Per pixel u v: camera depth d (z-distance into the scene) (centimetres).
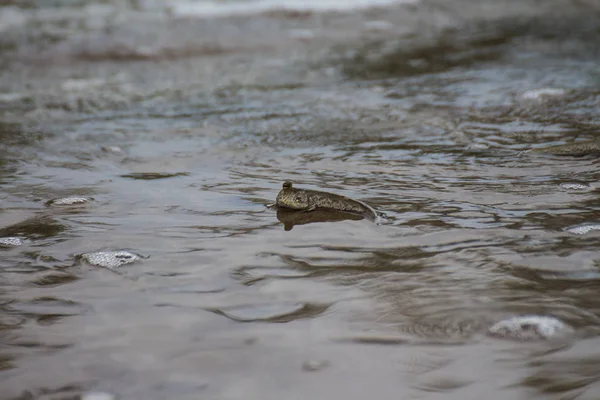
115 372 239
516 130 621
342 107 743
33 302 298
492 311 275
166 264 337
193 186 477
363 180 482
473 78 884
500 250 342
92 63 1084
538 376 229
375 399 219
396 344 252
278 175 502
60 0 1533
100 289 310
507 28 1304
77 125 696
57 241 373
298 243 362
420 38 1225
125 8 1466
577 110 689
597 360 237
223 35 1248
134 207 432
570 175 477
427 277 312
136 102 809
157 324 274
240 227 389
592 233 363
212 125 678
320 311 281
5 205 441
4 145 614
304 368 238
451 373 232
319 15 1404
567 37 1197
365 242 361
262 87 874
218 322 274
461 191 449
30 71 1031
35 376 237
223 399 221
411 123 662
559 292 292
